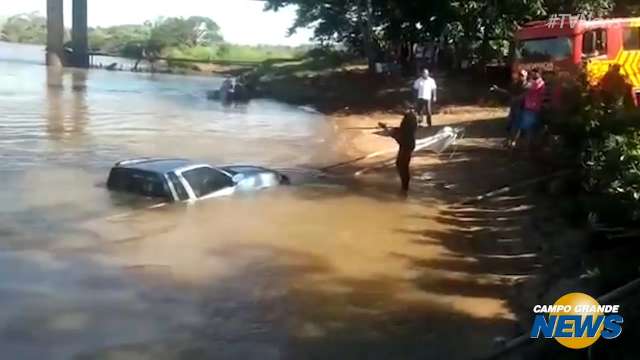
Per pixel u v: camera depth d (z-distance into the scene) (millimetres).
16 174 14703
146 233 10727
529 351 6625
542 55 19344
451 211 12984
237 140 21625
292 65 51625
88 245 10039
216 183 12961
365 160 18578
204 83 48906
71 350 6793
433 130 22688
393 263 9805
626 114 12195
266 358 6832
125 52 82125
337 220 12039
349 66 45906
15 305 7754
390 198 13930
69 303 7898
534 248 10367
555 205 12227
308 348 7086
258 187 13727
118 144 19625
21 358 6578
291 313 7930
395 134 14828
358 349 7102
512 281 9125
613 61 18469
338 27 40062
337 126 25922
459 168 16891
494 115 25812
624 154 10227
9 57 73000
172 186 12273
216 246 10250
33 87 38469
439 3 31078
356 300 8383
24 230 10633
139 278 8773
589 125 12664
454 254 10297
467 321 7812
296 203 13172
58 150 18031
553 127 14961
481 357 6613
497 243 10852
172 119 26500
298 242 10641
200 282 8750
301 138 22500
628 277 7984
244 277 9000
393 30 35312
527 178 15055
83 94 35594
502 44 30844
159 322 7531
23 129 21656
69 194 12812
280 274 9180
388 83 36094
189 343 7070
